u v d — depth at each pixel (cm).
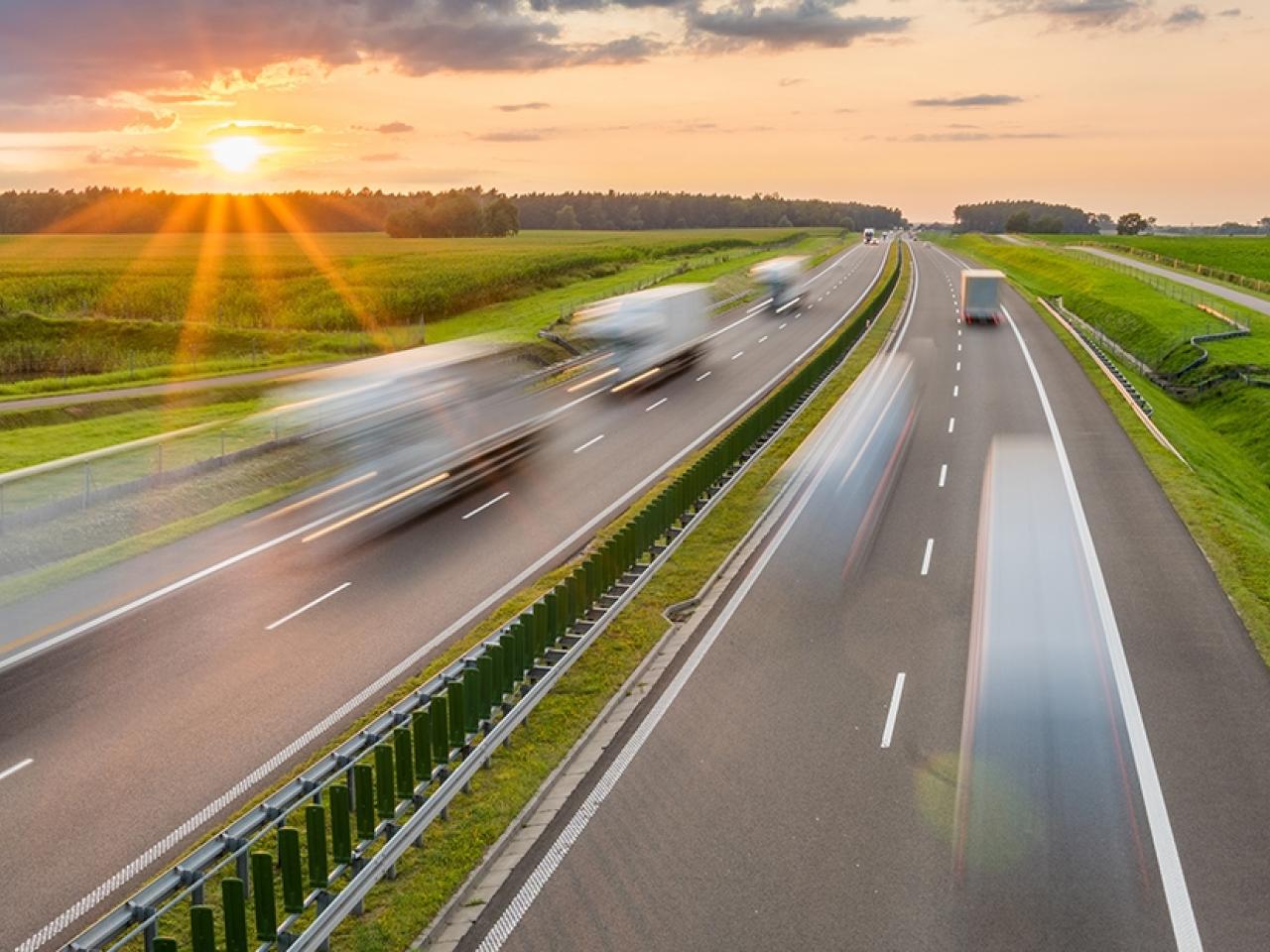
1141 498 2744
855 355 5206
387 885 1172
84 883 1191
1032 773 1407
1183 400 5434
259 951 1036
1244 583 2134
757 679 1706
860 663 1764
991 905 1123
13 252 13488
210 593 2112
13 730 1541
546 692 1634
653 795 1355
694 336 6009
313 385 4638
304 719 1576
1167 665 1748
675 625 1947
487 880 1180
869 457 3203
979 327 6303
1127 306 7631
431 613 2000
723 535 2478
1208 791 1360
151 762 1451
